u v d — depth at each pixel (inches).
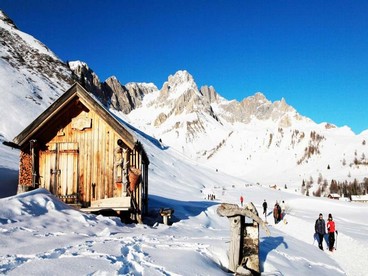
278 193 4109.3
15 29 5103.3
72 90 719.1
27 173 725.3
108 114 709.3
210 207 1127.6
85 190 711.1
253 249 386.6
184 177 4160.9
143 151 761.6
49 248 320.5
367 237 935.0
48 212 489.4
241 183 5324.8
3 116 2423.7
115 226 529.3
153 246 370.3
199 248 386.0
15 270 242.7
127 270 267.6
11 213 437.7
